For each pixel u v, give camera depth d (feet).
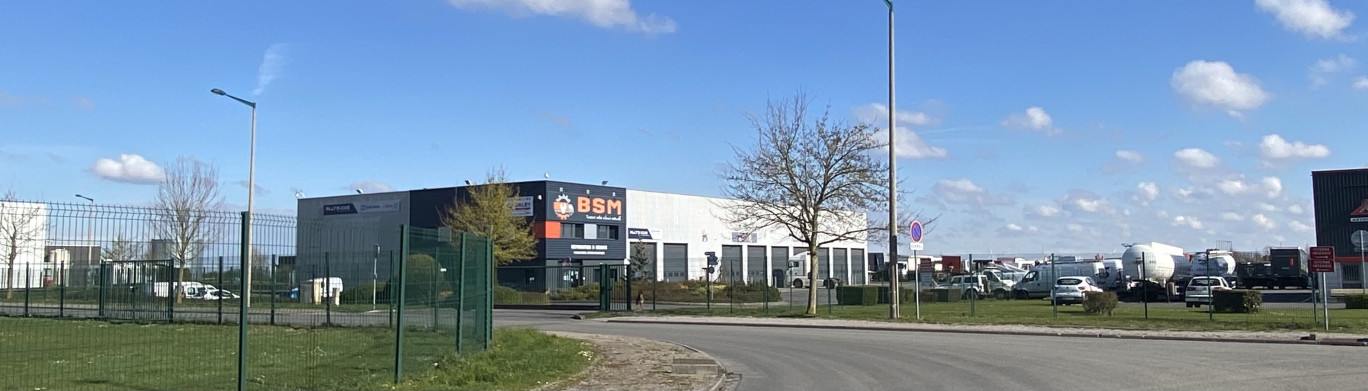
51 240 36.45
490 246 59.77
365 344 58.95
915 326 88.02
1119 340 72.43
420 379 42.63
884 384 46.19
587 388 44.93
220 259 57.47
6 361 50.65
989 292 185.16
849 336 78.95
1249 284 191.83
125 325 73.26
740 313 114.62
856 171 109.50
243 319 35.24
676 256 244.63
